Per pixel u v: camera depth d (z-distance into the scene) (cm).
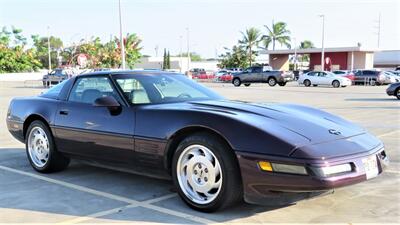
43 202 462
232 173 393
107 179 552
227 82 4619
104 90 515
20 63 6219
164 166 441
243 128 389
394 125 1052
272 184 371
